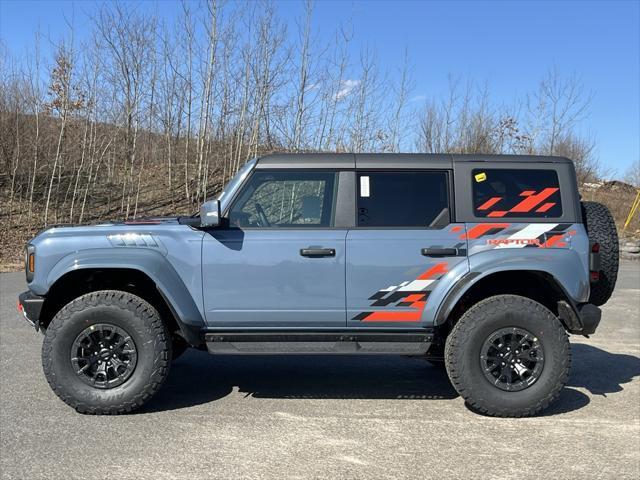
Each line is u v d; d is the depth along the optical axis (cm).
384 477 320
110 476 318
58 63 1875
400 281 430
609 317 839
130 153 2239
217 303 432
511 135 2098
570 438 382
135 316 418
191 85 2120
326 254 429
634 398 472
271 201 446
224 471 326
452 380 425
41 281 427
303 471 327
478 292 457
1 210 1920
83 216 1948
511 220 438
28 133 2103
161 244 432
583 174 2752
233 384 510
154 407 443
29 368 542
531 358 422
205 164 2105
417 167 446
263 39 1844
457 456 350
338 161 448
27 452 351
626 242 1816
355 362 594
